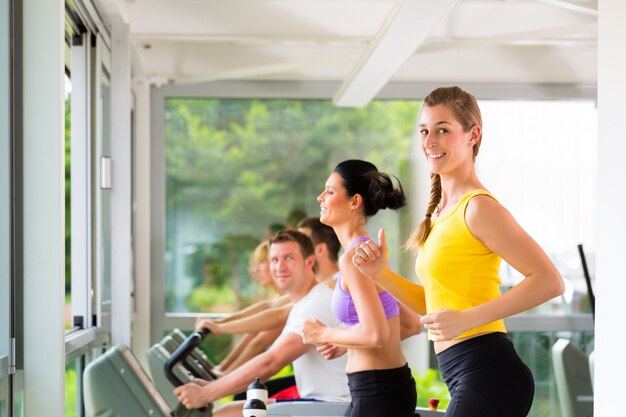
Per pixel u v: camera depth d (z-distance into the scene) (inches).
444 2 147.1
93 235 196.7
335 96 265.1
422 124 121.0
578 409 215.3
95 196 196.7
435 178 126.0
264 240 287.1
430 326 109.3
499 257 117.3
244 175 287.4
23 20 129.9
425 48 232.7
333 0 248.8
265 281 255.1
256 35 248.1
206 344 282.5
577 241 290.7
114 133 197.3
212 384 179.0
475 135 120.3
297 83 285.1
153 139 283.1
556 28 221.8
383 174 143.2
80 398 190.2
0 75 128.0
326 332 137.8
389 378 136.6
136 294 278.4
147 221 279.6
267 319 210.2
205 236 285.6
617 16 102.8
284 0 248.7
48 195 129.8
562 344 217.3
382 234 127.3
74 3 168.4
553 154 290.8
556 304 285.9
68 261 194.9
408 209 287.9
